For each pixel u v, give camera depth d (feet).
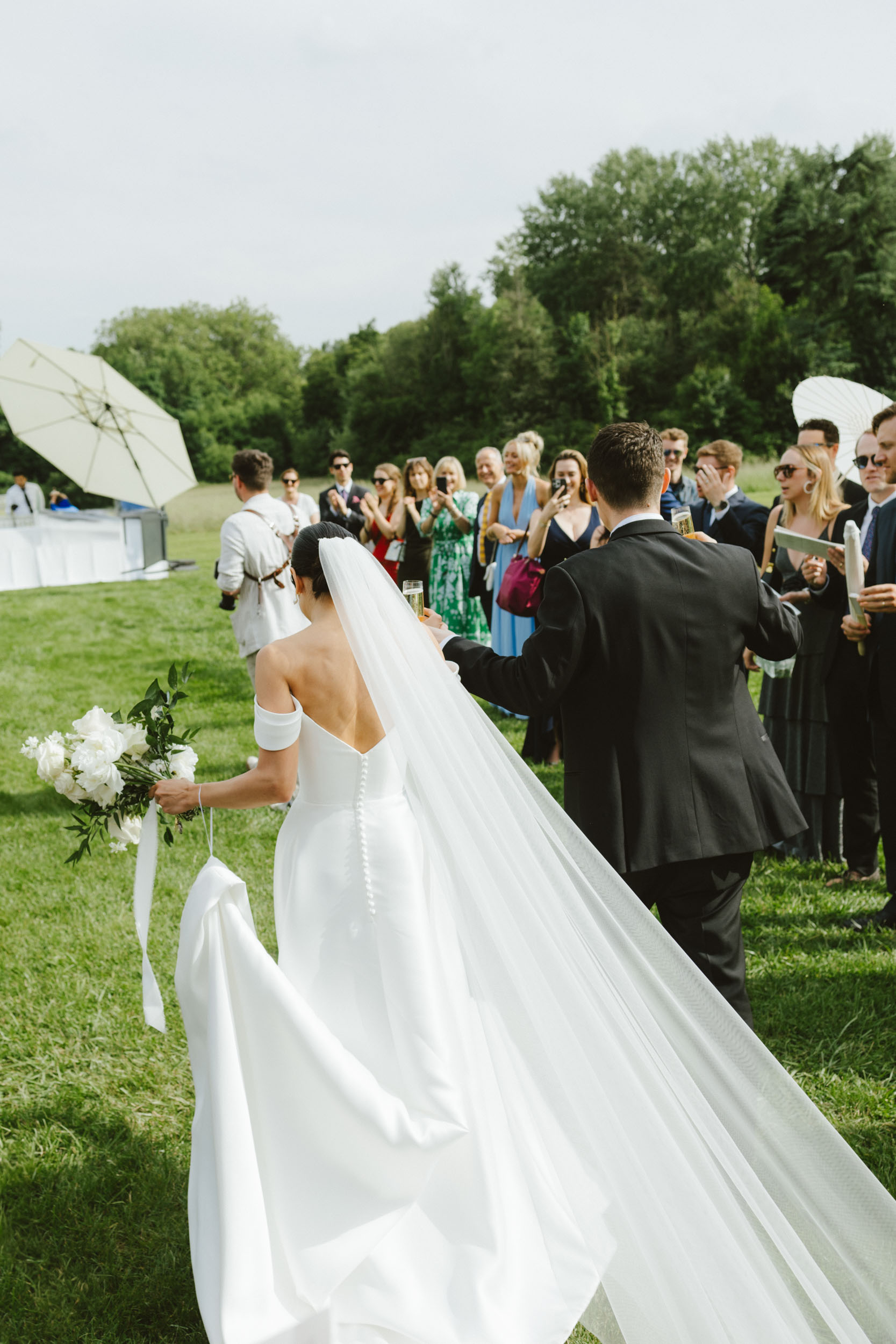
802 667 14.78
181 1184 8.63
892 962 12.01
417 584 8.71
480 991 7.11
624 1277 6.53
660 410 176.65
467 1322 6.05
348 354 226.99
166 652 34.96
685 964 6.97
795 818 8.07
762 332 164.45
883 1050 10.23
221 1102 6.30
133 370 220.23
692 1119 6.52
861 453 15.52
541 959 6.76
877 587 11.84
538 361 178.91
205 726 24.39
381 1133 6.31
